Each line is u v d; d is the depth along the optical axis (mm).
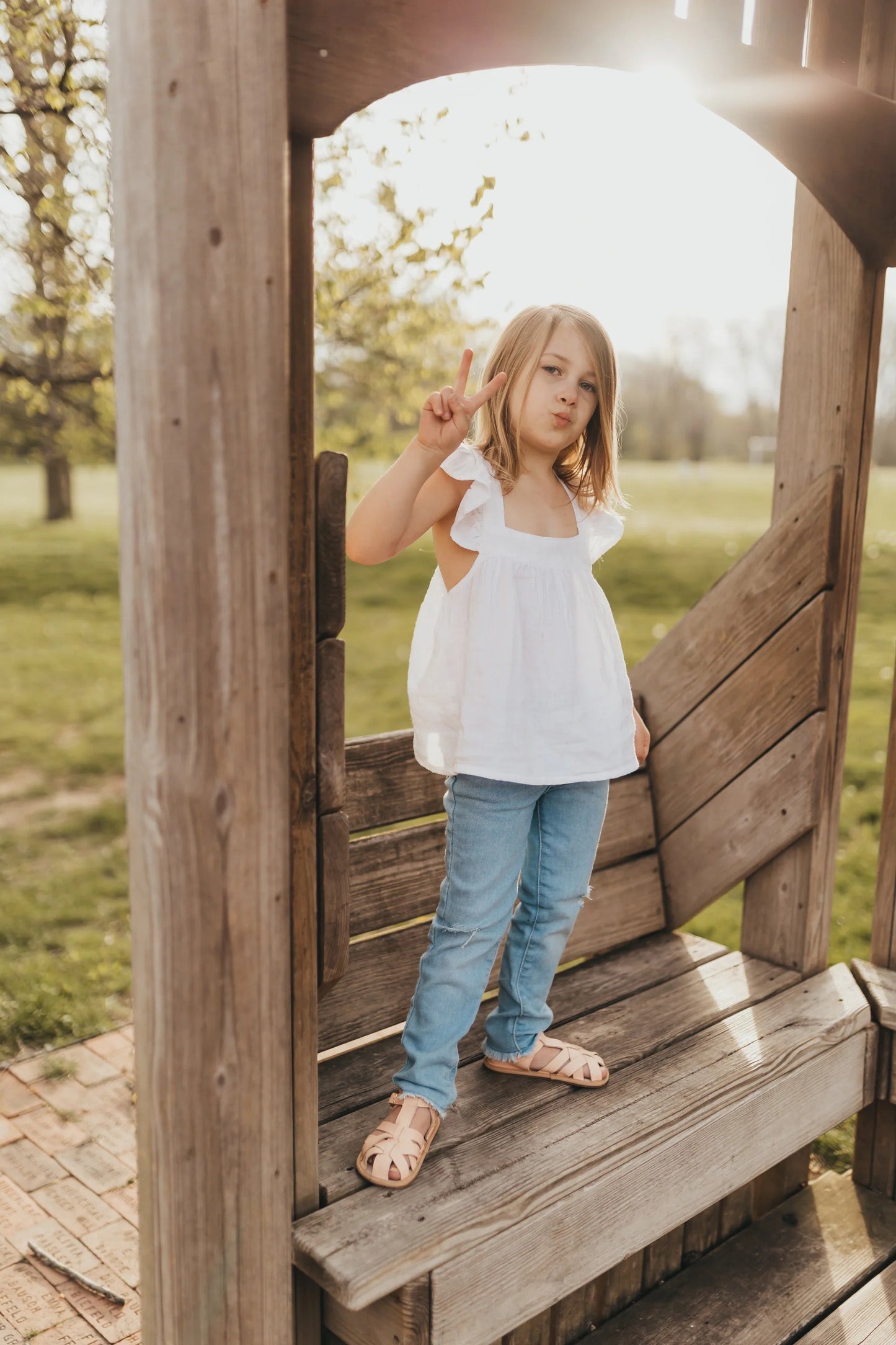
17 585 11555
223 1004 1315
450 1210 1523
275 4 1168
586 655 1725
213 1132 1336
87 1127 2566
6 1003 3133
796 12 1908
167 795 1247
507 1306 1571
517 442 1707
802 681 2318
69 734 6438
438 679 1688
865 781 5645
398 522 1490
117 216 1171
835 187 1976
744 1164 1969
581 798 1783
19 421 6586
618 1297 2002
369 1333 1534
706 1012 2197
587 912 2471
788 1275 2117
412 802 2186
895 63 2078
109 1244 2164
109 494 20656
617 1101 1840
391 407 5227
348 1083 1907
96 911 3850
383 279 4570
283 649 1299
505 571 1653
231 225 1176
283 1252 1436
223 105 1152
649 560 13227
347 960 1520
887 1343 1937
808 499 2305
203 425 1193
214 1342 1392
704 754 2543
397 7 1299
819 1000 2275
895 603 10211
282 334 1235
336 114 1296
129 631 1239
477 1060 1981
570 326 1682
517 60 1423
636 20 1529
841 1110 2213
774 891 2451
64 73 3645
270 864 1329
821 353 2275
